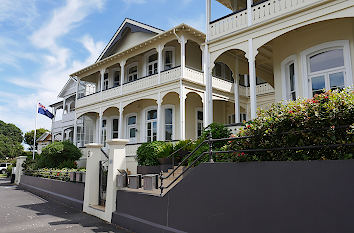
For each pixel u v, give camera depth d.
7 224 7.15
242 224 4.21
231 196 4.43
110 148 7.59
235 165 4.45
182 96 13.63
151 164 11.36
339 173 3.25
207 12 10.19
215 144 7.86
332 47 7.74
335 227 3.20
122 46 20.03
